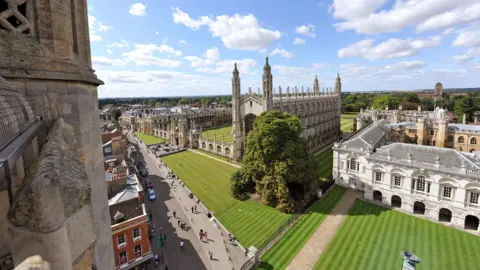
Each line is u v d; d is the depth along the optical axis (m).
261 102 73.81
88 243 5.13
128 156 77.19
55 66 8.39
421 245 34.38
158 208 48.53
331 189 54.38
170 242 37.56
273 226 40.22
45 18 8.39
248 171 51.53
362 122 109.31
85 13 10.94
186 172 70.56
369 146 51.25
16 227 4.09
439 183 40.84
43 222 4.00
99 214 10.58
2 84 5.95
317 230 38.56
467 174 38.03
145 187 59.34
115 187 38.78
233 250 35.06
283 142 48.75
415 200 43.44
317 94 120.31
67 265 4.32
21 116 6.02
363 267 30.25
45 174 4.13
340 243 35.09
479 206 37.34
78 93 9.28
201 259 33.66
